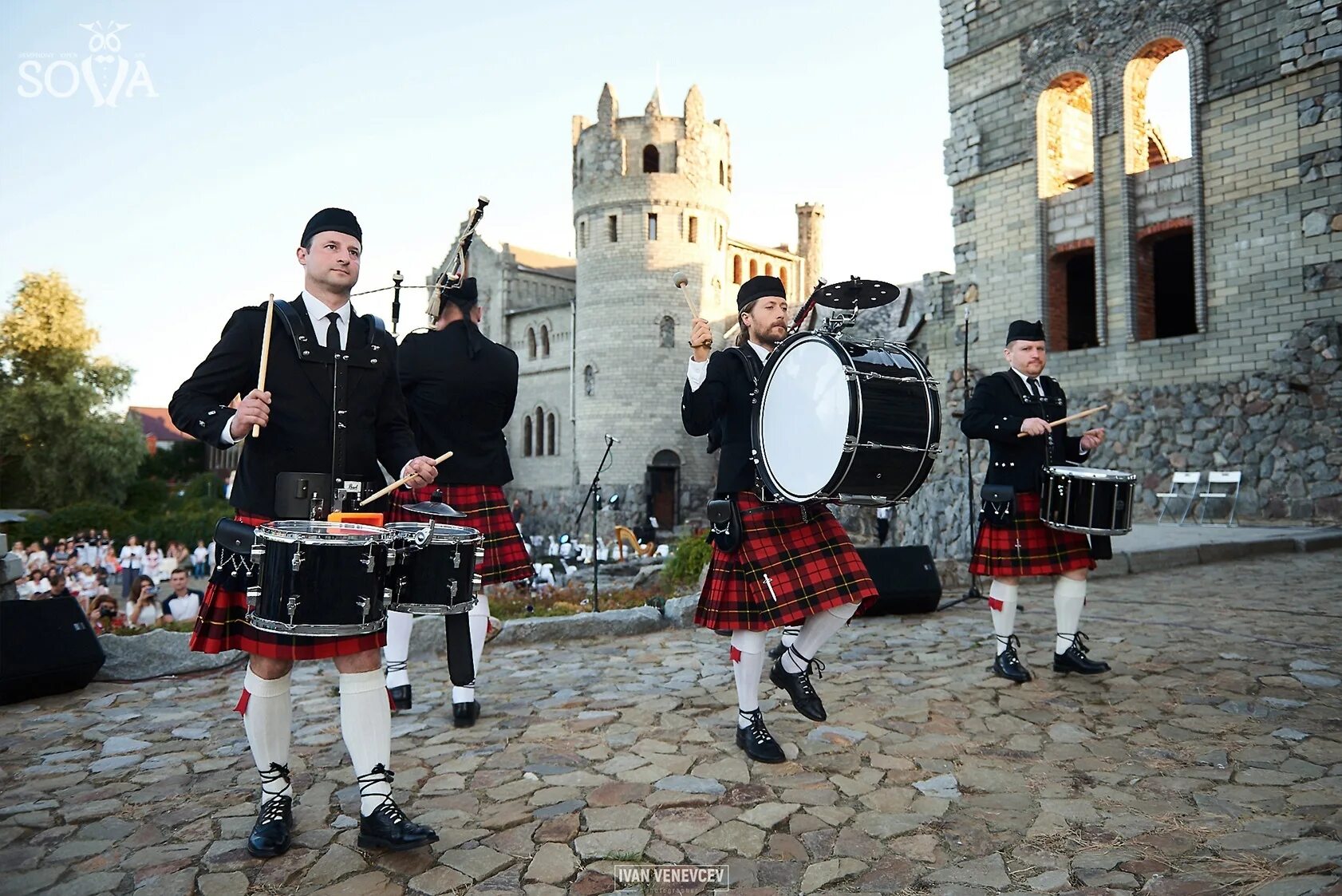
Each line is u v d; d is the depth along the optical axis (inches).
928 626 246.4
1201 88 550.6
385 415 118.7
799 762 133.7
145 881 97.9
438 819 113.7
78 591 646.5
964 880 94.9
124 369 1585.9
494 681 193.5
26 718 167.0
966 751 137.7
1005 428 183.5
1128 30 588.1
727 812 114.4
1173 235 690.8
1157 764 129.3
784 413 133.1
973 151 682.2
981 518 189.2
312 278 111.9
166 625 280.8
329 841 107.8
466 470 174.6
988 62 673.6
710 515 142.9
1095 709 159.8
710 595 142.5
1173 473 555.8
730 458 141.3
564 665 207.9
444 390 172.6
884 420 121.8
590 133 1581.0
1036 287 640.4
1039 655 205.3
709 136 1590.8
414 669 207.8
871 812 114.0
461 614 111.7
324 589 91.4
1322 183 500.4
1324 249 498.3
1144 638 218.5
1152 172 583.5
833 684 181.3
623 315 1540.4
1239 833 103.0
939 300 714.2
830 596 130.8
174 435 2999.5
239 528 103.0
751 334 150.6
